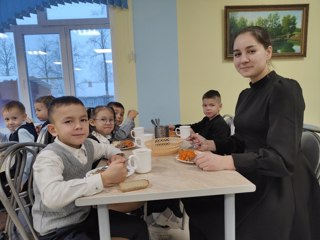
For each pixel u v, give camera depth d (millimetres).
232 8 2736
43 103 2115
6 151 1072
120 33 2740
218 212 1101
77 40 3059
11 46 3066
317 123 2988
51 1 2535
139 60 2789
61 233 981
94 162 1253
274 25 2775
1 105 3131
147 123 2881
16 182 1214
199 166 1030
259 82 1162
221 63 2875
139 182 887
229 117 2457
